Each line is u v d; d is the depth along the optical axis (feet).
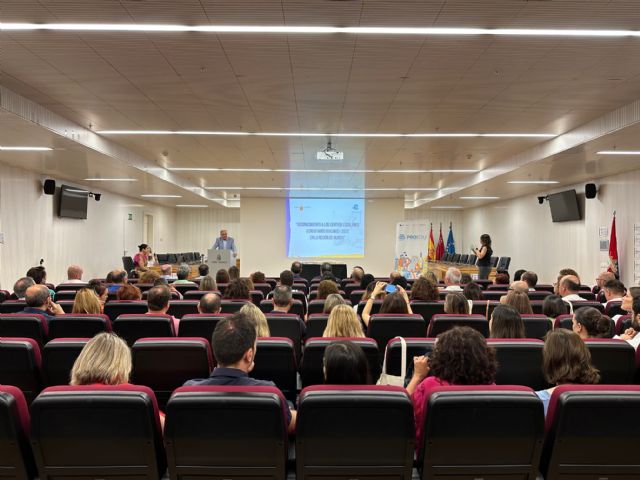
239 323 6.72
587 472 5.91
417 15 14.44
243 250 62.90
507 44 16.49
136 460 5.98
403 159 38.47
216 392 5.73
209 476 5.91
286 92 21.74
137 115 25.72
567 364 7.27
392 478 5.90
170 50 17.10
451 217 89.81
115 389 5.94
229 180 51.60
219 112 25.02
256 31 15.56
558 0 13.48
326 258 60.34
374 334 12.84
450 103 23.27
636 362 9.72
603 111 24.70
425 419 5.74
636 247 37.11
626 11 14.08
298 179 49.85
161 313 13.53
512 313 10.98
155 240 75.20
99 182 46.98
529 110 24.49
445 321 12.82
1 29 15.40
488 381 6.73
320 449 5.80
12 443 5.90
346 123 27.14
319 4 13.79
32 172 39.32
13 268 36.27
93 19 14.73
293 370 10.38
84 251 49.60
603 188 41.81
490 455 5.83
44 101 23.18
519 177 42.11
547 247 53.72
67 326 12.78
